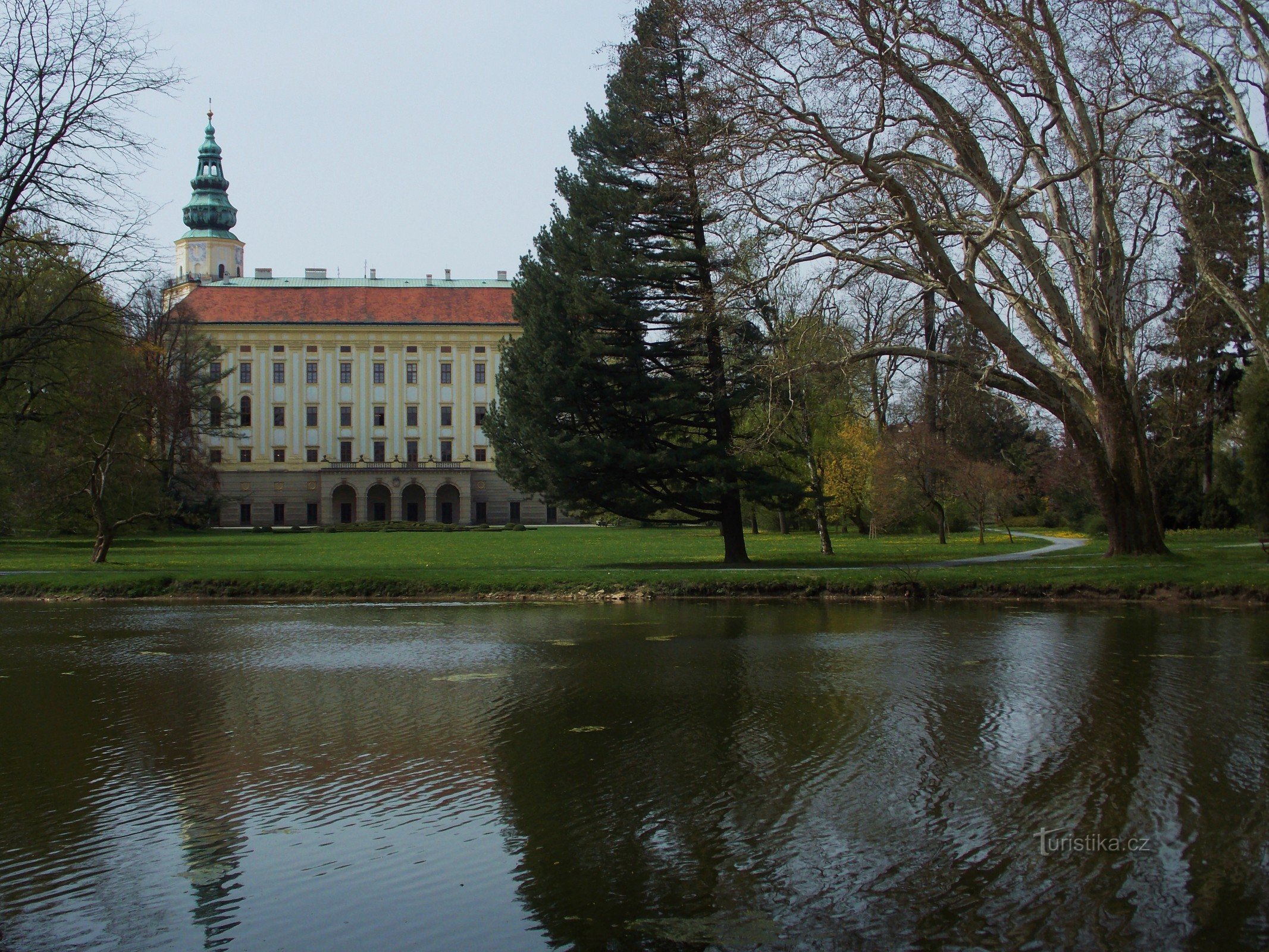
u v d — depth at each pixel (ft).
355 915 20.31
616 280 96.22
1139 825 24.45
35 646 52.34
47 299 94.43
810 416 113.29
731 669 44.11
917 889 21.24
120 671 45.09
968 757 29.96
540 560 112.47
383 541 185.98
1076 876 21.71
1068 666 43.75
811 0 68.08
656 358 101.04
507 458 105.29
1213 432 152.76
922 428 148.97
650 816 25.49
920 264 78.38
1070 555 104.12
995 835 23.93
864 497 150.92
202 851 23.54
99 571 90.17
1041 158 73.10
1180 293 86.12
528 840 24.06
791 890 21.22
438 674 43.91
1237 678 40.73
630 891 21.29
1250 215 84.99
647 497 100.83
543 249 102.89
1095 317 79.87
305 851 23.53
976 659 45.80
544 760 30.25
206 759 30.83
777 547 139.23
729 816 25.36
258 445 319.47
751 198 72.64
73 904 20.92
